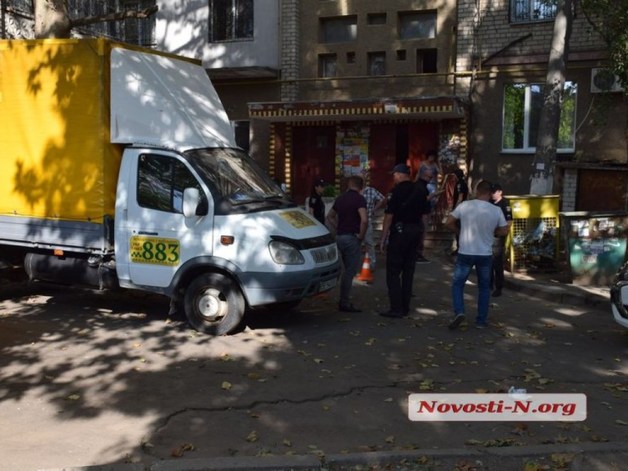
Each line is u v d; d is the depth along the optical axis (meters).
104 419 5.26
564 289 9.98
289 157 18.33
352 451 4.70
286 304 8.88
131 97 8.09
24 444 4.77
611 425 5.21
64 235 8.24
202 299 7.76
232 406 5.56
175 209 7.76
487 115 16.44
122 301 9.51
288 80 18.06
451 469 4.45
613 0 12.52
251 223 7.54
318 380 6.23
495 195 9.88
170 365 6.62
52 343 7.34
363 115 16.12
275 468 4.37
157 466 4.32
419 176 12.70
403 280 8.76
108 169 8.02
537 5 15.86
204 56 18.72
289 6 17.97
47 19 10.69
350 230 8.82
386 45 17.41
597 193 13.34
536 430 5.11
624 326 7.49
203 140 8.30
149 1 19.20
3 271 8.90
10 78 8.39
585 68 15.34
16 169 8.43
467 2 16.39
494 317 8.76
